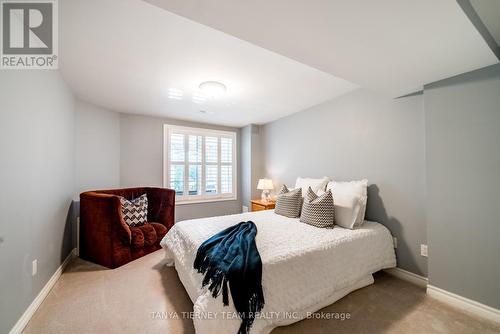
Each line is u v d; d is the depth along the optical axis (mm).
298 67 2107
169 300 1824
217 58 1930
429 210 1944
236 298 1254
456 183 1796
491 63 1595
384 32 1247
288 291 1465
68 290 1966
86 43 1698
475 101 1704
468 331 1488
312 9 1063
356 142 2727
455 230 1797
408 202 2217
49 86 1974
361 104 2666
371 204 2535
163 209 3293
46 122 1919
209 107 3402
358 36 1293
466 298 1725
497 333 1470
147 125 3852
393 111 2355
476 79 1700
